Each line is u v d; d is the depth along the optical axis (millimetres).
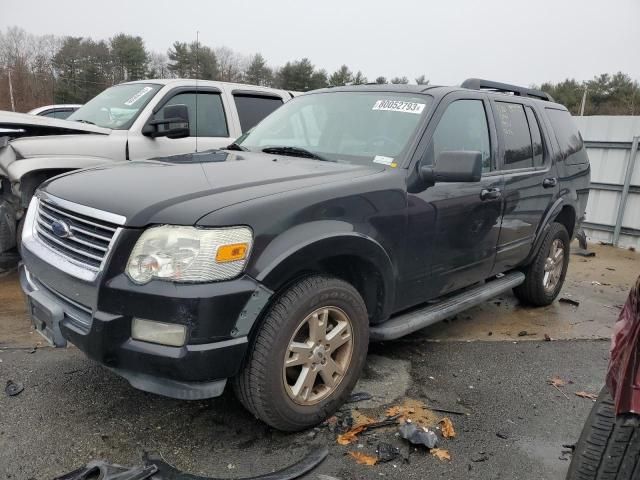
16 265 5539
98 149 5262
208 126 6258
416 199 3352
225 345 2469
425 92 3807
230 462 2643
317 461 2633
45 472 2508
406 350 4133
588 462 2125
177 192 2660
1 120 4895
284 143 4027
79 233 2711
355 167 3342
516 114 4625
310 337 2846
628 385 1833
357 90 4145
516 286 4965
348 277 3238
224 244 2438
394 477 2590
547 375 3832
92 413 3000
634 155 8578
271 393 2674
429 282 3637
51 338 2805
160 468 2520
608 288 6426
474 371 3822
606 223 9094
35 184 4949
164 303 2391
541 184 4703
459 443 2904
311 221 2754
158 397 3191
